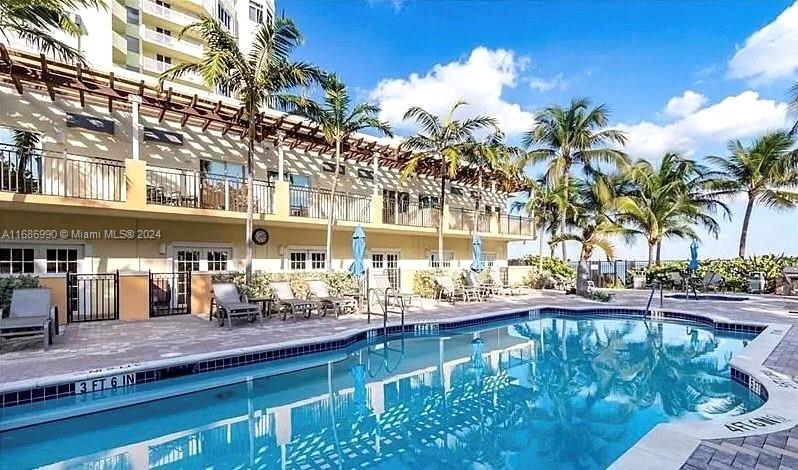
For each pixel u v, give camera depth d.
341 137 14.80
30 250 11.27
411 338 10.75
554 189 20.61
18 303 8.25
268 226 15.24
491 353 9.30
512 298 17.14
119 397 5.95
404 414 5.84
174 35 30.42
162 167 13.17
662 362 8.50
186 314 11.84
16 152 10.03
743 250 22.73
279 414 5.84
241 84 11.66
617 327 12.41
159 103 11.82
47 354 7.09
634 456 3.66
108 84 11.23
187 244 13.55
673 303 15.37
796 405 4.91
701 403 6.17
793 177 20.23
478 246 17.94
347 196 16.22
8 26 8.21
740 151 22.66
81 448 4.80
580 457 4.55
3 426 5.00
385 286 14.06
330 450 4.77
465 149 16.72
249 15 35.59
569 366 8.24
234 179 13.32
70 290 10.71
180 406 6.04
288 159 16.17
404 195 20.42
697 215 24.16
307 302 11.34
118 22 26.58
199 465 4.40
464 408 6.05
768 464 3.55
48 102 11.41
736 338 10.72
